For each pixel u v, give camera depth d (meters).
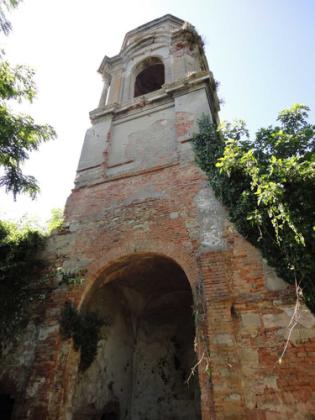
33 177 8.00
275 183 6.56
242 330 6.11
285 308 6.04
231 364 5.72
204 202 8.27
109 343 9.93
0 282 8.40
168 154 10.23
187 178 9.04
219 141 9.31
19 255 9.01
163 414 10.38
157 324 12.12
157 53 15.47
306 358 5.44
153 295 11.97
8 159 7.59
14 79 7.55
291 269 6.16
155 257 8.27
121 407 10.05
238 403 5.34
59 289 8.29
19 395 6.88
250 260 6.87
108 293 10.16
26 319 8.02
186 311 11.95
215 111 12.36
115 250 8.43
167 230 8.16
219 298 6.50
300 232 6.21
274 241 6.70
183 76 13.09
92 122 13.09
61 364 7.16
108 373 9.63
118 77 15.57
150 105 12.38
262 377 5.54
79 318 7.76
